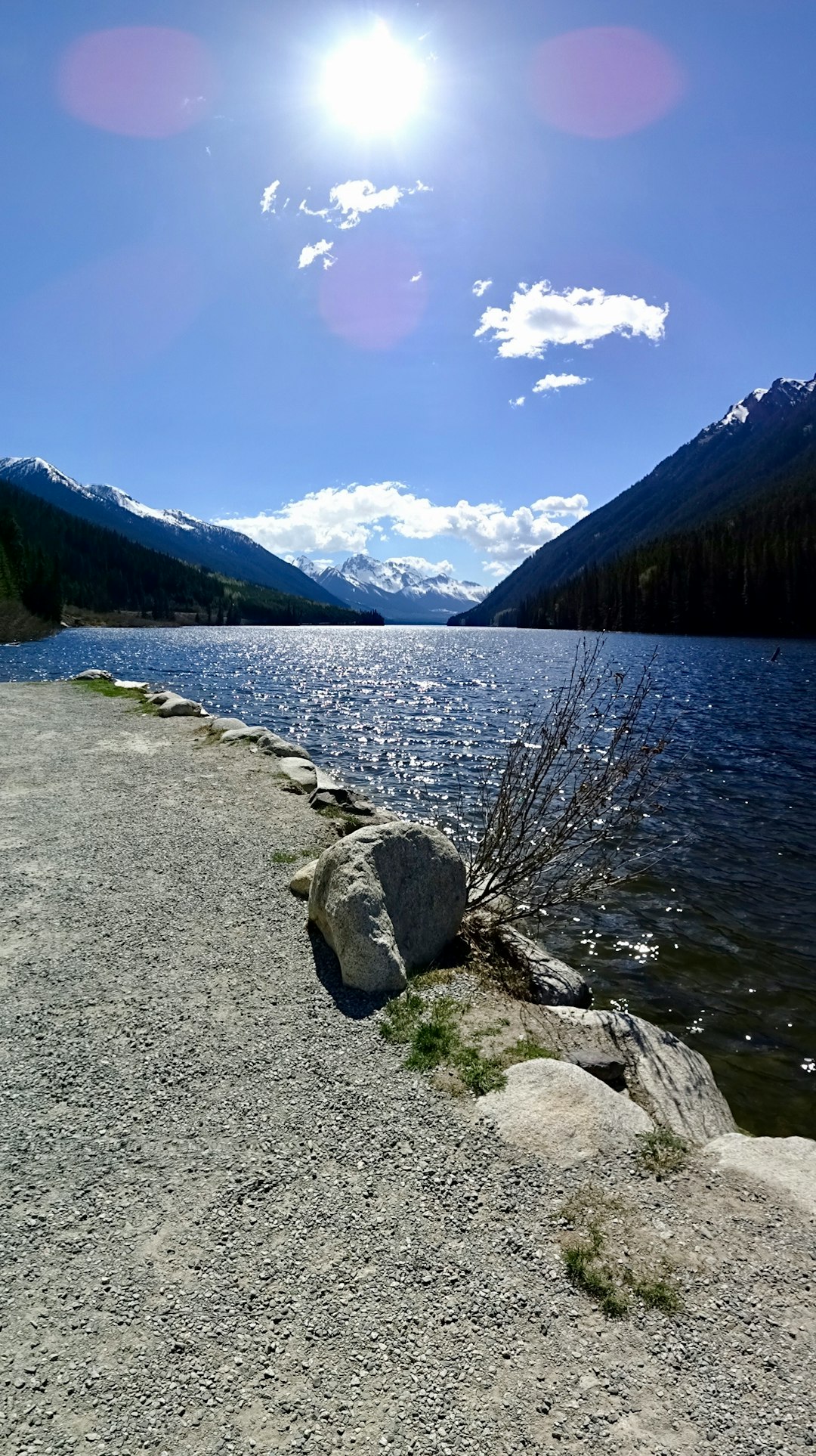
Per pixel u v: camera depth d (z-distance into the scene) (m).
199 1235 3.34
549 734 7.59
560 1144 3.93
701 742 22.39
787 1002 7.49
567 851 7.29
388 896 6.01
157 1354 2.77
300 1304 2.98
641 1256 3.22
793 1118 5.66
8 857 8.36
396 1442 2.44
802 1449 2.42
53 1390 2.63
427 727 27.27
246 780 12.20
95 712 20.06
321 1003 5.38
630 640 82.50
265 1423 2.51
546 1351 2.78
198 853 8.53
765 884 10.81
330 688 41.62
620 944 8.81
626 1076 4.89
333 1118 4.15
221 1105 4.25
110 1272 3.14
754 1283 3.09
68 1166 3.77
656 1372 2.70
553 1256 3.23
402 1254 3.23
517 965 6.41
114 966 5.87
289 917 6.85
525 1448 2.42
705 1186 3.68
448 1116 4.18
